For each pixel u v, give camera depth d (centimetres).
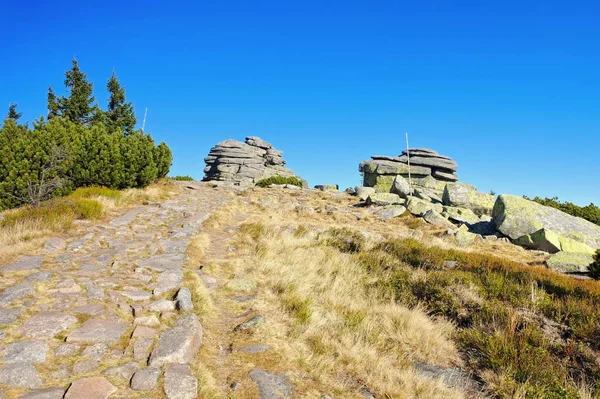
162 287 759
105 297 672
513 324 790
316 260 1177
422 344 745
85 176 1741
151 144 2467
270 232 1479
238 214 1911
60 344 506
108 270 830
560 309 861
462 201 2508
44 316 566
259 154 5412
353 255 1298
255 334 646
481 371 675
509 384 618
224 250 1194
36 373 436
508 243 1811
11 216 1104
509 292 969
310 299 839
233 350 588
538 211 1950
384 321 816
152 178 2159
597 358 696
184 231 1312
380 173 3781
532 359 684
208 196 2352
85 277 757
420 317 846
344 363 608
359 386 551
